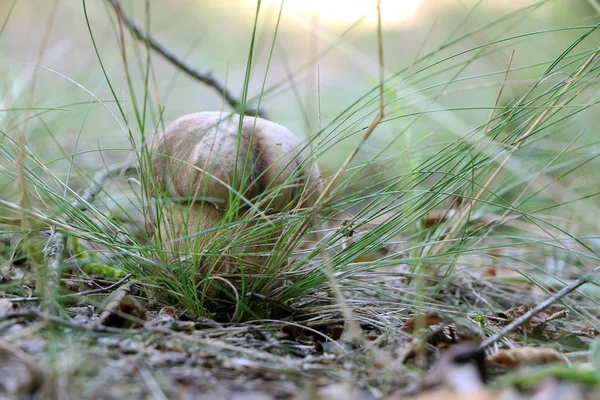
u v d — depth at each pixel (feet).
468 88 2.27
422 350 2.14
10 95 2.99
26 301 2.26
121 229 2.42
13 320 2.12
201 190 2.34
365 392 2.05
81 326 2.11
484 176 2.55
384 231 2.39
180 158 2.38
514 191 3.07
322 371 2.10
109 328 2.12
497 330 2.33
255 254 2.29
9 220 2.48
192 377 2.03
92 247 2.66
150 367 2.05
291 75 2.34
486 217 2.82
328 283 2.39
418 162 2.61
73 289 2.44
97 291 2.39
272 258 2.34
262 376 2.07
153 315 2.31
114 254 2.34
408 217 2.43
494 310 2.54
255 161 2.38
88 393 1.95
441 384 2.02
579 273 2.70
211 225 2.37
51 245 2.41
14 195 2.63
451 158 2.42
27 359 1.99
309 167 2.42
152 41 3.05
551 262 2.80
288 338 2.28
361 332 2.25
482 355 2.10
